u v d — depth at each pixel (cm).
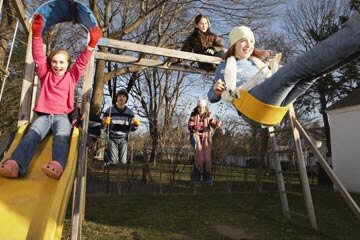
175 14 1391
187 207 700
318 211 709
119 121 630
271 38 1784
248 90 315
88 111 369
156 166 1619
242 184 1067
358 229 572
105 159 635
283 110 311
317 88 1866
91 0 1297
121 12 1595
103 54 573
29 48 398
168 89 2370
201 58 577
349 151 1168
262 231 546
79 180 313
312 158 1625
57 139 315
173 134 1867
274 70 350
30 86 387
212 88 366
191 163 1143
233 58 343
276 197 849
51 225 214
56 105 349
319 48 251
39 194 257
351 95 1249
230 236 516
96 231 512
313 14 2005
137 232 516
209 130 744
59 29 1288
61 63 356
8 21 830
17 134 331
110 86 2094
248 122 344
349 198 494
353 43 234
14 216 231
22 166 280
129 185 895
